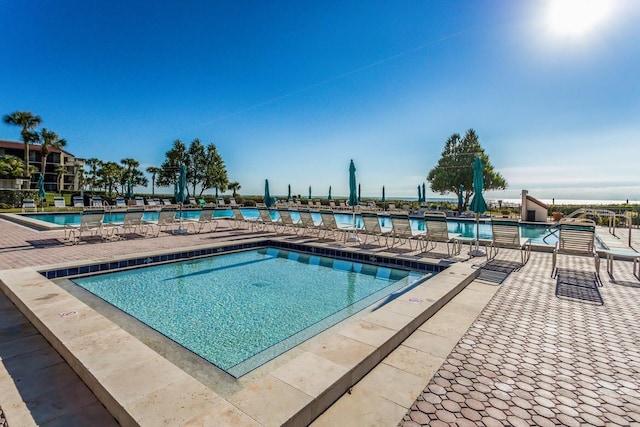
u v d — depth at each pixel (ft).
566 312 12.51
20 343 9.55
